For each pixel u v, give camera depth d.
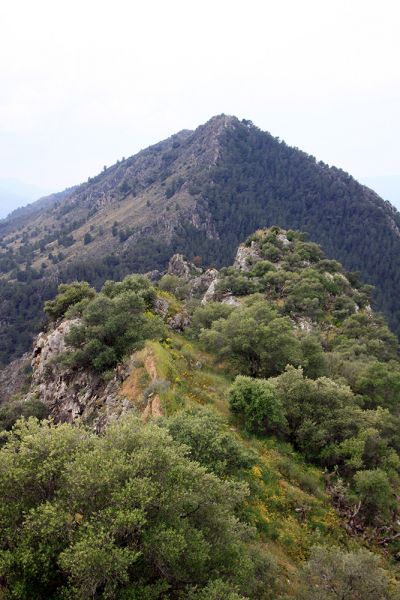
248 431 19.84
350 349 47.84
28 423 9.39
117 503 7.82
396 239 199.50
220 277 87.06
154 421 14.48
